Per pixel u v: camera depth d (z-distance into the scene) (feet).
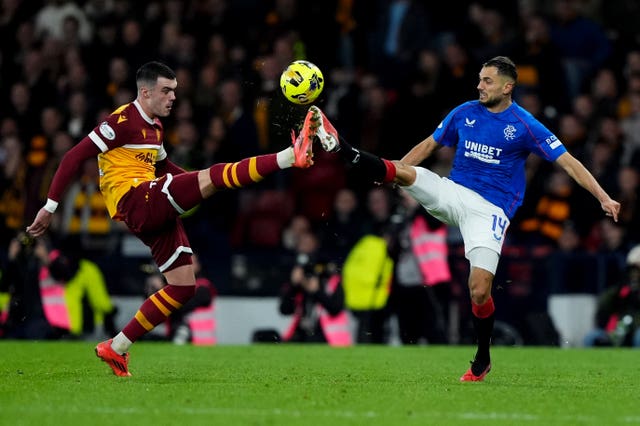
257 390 79.36
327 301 143.64
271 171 83.71
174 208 85.10
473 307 87.35
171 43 188.65
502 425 65.72
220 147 170.19
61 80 190.70
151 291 145.07
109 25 196.13
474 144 88.12
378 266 144.36
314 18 187.52
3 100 195.93
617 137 173.27
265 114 169.89
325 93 183.11
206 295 144.66
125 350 87.56
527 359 114.32
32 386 80.59
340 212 157.58
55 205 86.07
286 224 165.89
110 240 163.84
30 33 204.54
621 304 143.74
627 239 161.48
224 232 163.12
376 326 144.97
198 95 180.96
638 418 68.85
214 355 115.03
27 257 145.79
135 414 67.82
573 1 193.98
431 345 142.41
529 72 178.29
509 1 200.54
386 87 189.16
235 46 187.52
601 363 109.91
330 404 72.64
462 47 176.55
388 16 196.34
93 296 148.05
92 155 86.28
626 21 203.31
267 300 148.97
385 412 69.62
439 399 75.51
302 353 119.03
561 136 170.09
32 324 146.00
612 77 180.65
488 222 86.94
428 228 143.95
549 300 146.20
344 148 83.71
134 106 87.56
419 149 90.53
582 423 66.74
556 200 161.27
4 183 175.52
